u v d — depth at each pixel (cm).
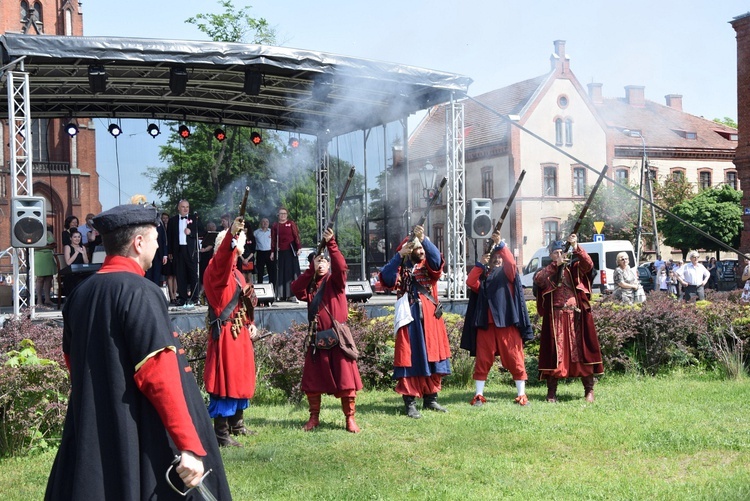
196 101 1806
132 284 298
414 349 774
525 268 3116
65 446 294
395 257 772
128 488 280
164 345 289
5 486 552
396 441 670
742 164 3372
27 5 4325
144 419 290
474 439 667
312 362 716
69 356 309
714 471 560
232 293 649
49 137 3744
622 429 692
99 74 1282
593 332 859
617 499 495
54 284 1989
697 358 1095
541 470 572
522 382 841
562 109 4356
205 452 292
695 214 3975
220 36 3014
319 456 619
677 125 5019
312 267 722
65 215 3759
